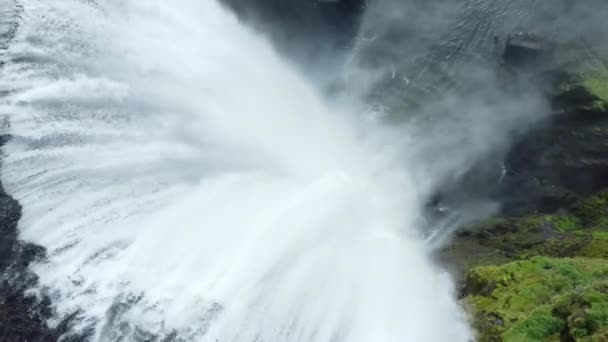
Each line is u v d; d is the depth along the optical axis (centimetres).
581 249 2927
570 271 2520
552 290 2433
